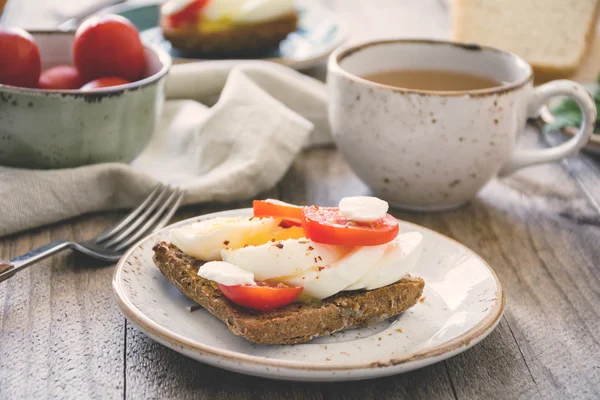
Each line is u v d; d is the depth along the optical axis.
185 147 0.68
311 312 0.51
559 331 0.54
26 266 0.54
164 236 0.56
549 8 0.87
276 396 0.50
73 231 0.61
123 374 0.50
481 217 0.65
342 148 0.65
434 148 0.61
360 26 0.95
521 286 0.58
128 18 0.86
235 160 0.66
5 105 0.59
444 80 0.66
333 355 0.50
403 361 0.48
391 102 0.61
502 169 0.65
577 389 0.51
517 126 0.63
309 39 0.85
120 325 0.53
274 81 0.72
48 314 0.54
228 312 0.51
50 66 0.67
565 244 0.62
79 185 0.61
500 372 0.52
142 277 0.54
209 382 0.50
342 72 0.63
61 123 0.60
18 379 0.50
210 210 0.64
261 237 0.53
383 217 0.53
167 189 0.63
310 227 0.52
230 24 0.78
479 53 0.66
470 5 0.89
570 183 0.69
